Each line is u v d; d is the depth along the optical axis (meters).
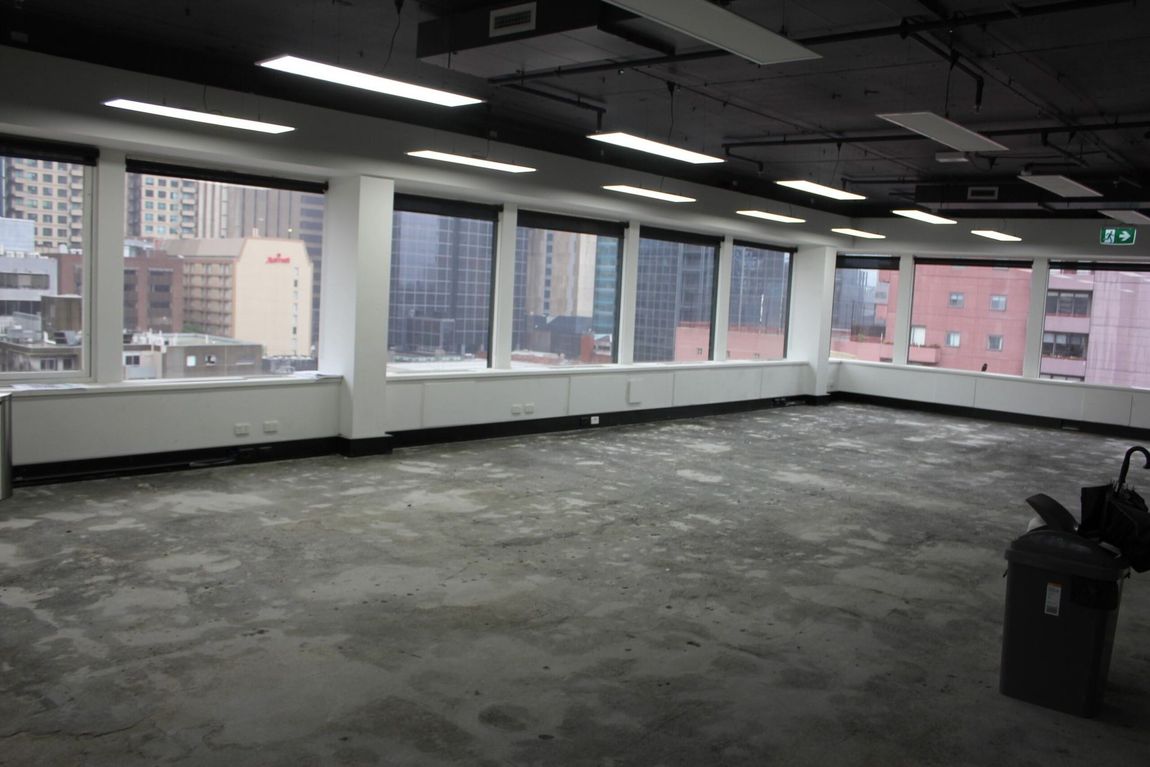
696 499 6.78
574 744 2.96
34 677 3.28
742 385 12.33
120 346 6.54
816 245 13.23
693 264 11.75
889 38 5.17
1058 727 3.27
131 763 2.72
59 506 5.61
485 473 7.34
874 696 3.47
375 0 4.97
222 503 5.91
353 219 7.46
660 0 3.57
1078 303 12.09
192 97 6.16
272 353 7.63
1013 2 4.52
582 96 7.20
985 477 8.26
